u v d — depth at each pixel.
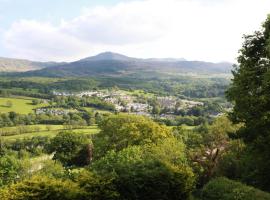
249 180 24.97
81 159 85.44
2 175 54.47
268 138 21.78
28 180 15.98
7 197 14.84
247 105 23.42
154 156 28.66
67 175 20.05
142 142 44.59
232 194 18.77
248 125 23.41
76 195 16.08
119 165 19.11
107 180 17.23
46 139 124.44
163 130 48.09
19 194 15.01
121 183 17.72
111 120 52.00
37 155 105.94
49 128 142.50
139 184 18.11
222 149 32.41
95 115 176.25
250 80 23.58
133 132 46.62
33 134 134.12
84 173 17.56
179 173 19.56
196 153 30.53
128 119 51.97
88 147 82.38
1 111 167.12
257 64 24.17
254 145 23.06
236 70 25.28
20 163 59.19
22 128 138.50
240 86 24.05
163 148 30.73
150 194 18.41
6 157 59.12
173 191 19.34
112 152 27.16
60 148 86.88
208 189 20.78
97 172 18.17
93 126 148.38
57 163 66.50
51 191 15.63
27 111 176.00
